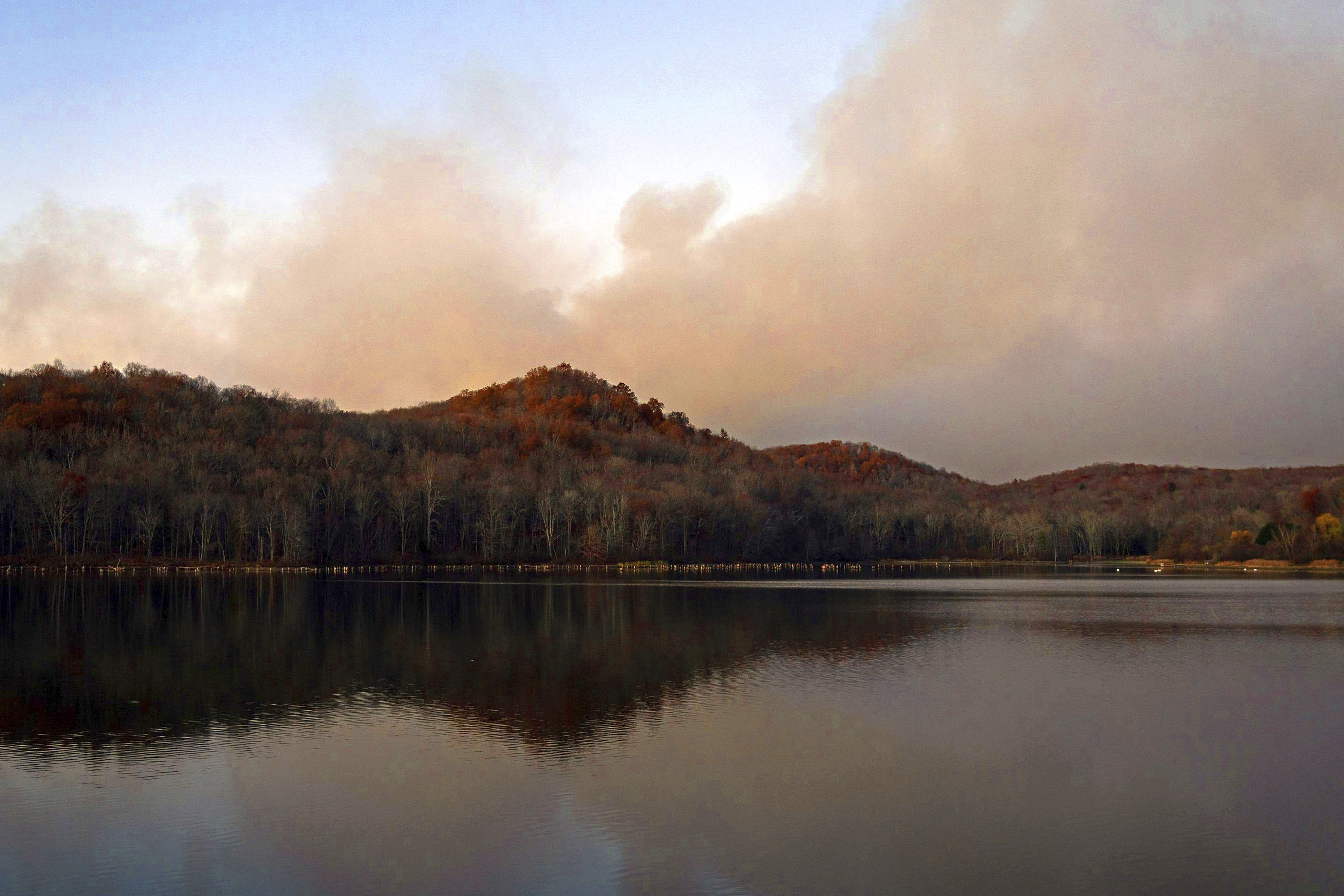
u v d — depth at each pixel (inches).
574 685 1926.7
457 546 7864.2
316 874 931.3
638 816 1098.7
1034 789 1198.3
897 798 1162.0
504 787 1203.9
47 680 1972.2
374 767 1293.1
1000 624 3125.0
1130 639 2679.6
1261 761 1327.5
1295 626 3031.5
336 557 6983.3
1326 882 908.6
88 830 1052.5
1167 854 983.6
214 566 6392.7
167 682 1950.1
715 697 1792.6
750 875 928.9
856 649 2460.6
